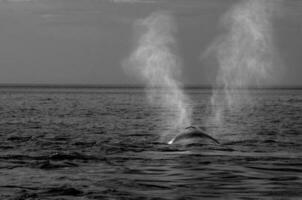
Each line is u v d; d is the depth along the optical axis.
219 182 26.45
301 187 25.25
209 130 56.81
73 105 125.06
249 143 43.50
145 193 23.83
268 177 27.86
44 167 30.88
